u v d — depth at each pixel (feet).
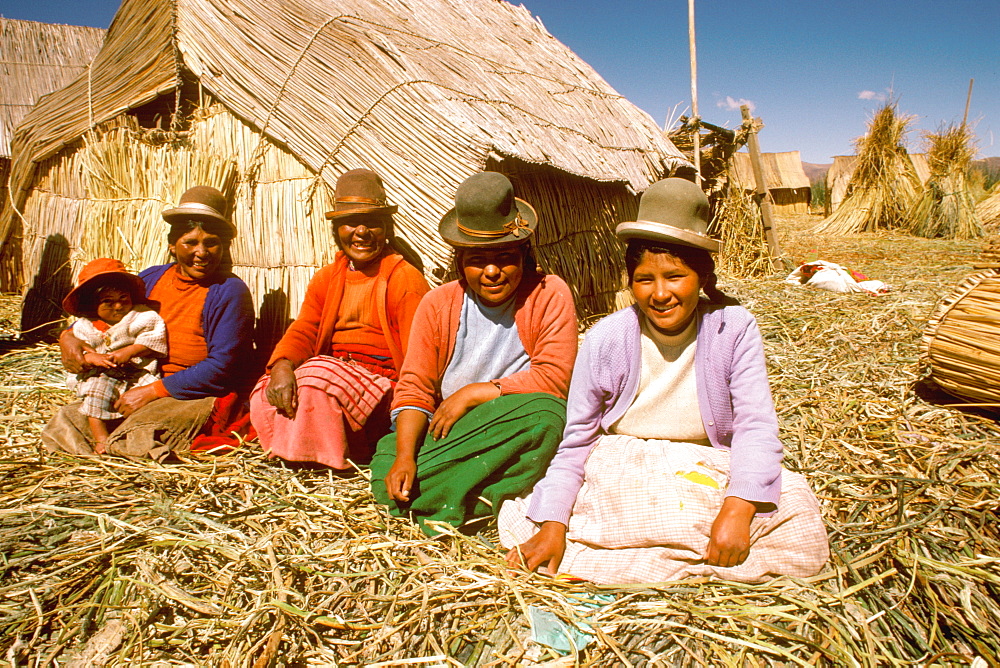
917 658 5.77
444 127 10.78
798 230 56.49
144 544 7.26
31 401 11.82
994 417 10.37
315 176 11.77
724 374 7.14
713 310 7.16
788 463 9.00
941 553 6.89
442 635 6.03
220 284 10.35
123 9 13.15
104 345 9.91
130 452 9.29
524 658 5.76
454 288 8.48
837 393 11.44
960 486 8.12
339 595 6.52
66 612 6.32
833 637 5.78
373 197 9.63
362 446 9.46
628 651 5.74
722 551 6.37
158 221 13.19
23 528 7.54
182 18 12.44
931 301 18.71
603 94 22.07
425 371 8.43
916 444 9.32
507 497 7.71
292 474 9.13
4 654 5.82
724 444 7.49
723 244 28.04
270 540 7.36
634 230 6.50
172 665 5.75
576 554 7.01
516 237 7.65
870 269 28.55
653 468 6.94
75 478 8.78
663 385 7.34
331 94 11.55
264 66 11.98
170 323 10.32
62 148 15.15
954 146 46.29
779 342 15.21
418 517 7.75
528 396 7.82
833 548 7.02
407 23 15.71
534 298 8.32
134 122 13.67
